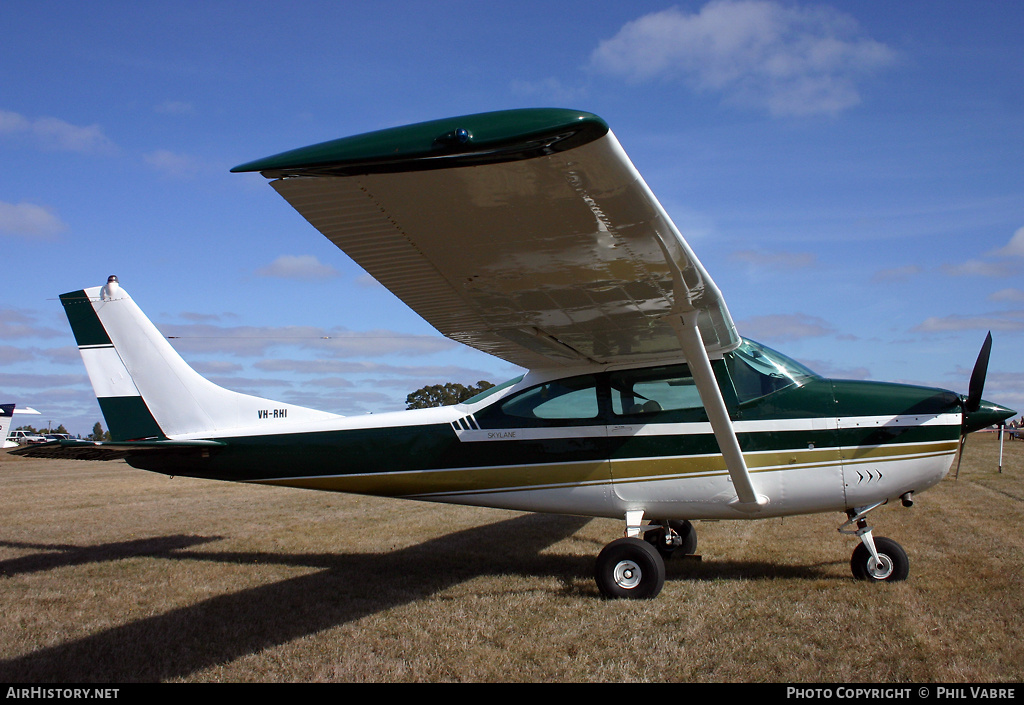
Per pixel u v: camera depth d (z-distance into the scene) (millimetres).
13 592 4977
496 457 5586
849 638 3555
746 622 3916
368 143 2205
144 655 3617
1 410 32531
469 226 2855
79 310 6516
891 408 4965
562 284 3672
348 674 3293
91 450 5887
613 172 2371
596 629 3900
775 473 5027
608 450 5332
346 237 2943
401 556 6266
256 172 2301
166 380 6383
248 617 4289
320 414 6324
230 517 8836
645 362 5434
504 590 4887
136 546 6859
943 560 5375
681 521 6078
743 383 5195
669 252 3203
